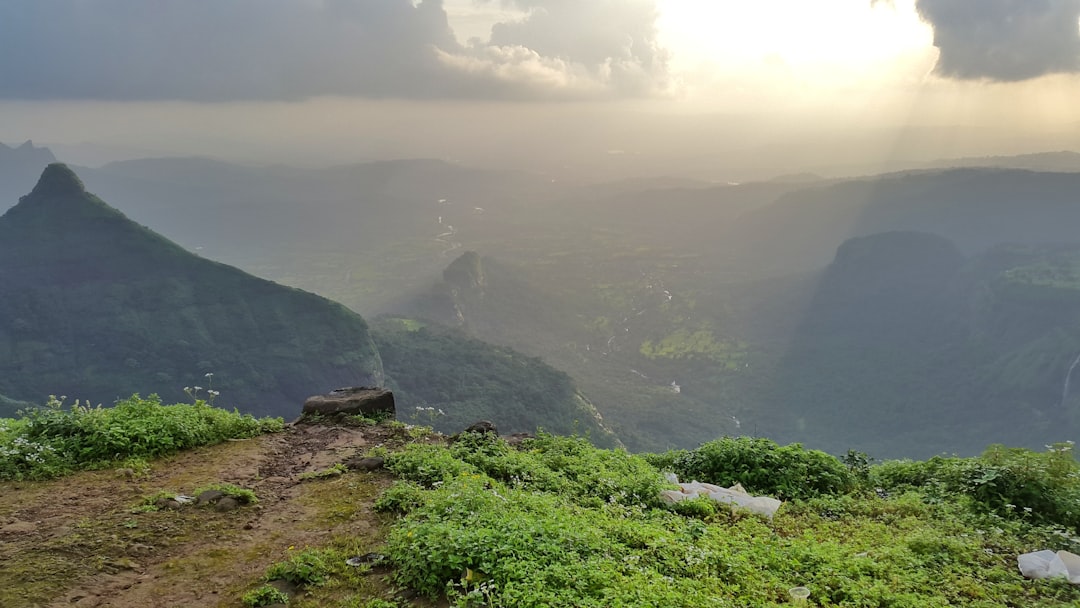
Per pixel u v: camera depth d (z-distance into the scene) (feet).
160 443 31.91
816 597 21.31
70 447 30.14
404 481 27.86
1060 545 28.19
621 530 23.88
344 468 30.35
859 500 34.17
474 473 29.43
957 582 23.72
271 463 31.55
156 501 25.39
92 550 21.13
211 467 30.35
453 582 18.54
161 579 19.80
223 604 18.48
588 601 17.47
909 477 38.60
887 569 24.03
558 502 27.17
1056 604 22.12
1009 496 33.37
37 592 18.40
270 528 23.70
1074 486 33.55
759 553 24.03
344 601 18.62
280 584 19.47
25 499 25.66
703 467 37.37
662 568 21.35
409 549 20.67
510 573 18.65
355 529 23.61
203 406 37.24
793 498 33.63
